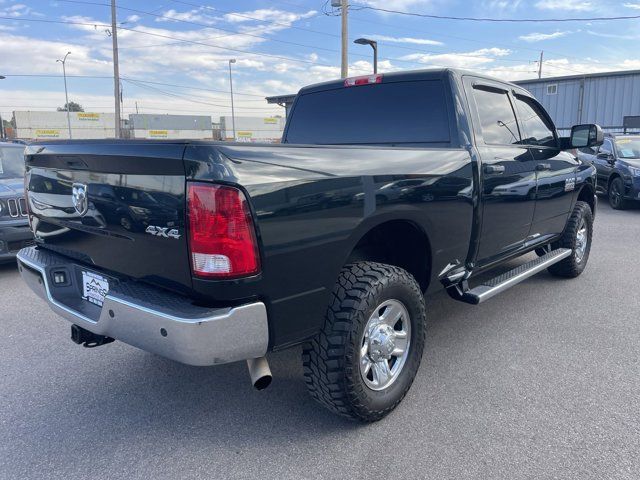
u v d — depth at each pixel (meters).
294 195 2.36
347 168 2.62
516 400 3.20
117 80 33.16
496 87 4.17
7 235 5.95
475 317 4.68
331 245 2.55
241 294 2.25
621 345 4.02
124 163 2.42
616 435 2.81
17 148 7.29
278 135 66.56
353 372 2.69
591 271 6.26
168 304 2.33
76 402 3.28
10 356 3.97
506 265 6.39
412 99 3.83
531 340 4.14
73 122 63.50
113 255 2.68
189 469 2.61
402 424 2.96
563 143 5.12
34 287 3.24
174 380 3.57
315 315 2.59
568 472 2.52
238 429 2.96
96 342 3.10
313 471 2.58
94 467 2.64
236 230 2.17
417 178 3.00
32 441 2.86
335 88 4.29
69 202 2.88
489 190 3.68
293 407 3.19
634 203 11.66
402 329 3.09
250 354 2.36
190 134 61.81
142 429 2.98
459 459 2.63
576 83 29.14
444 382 3.45
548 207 4.76
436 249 3.27
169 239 2.31
